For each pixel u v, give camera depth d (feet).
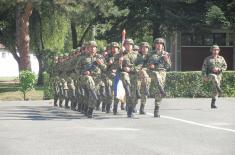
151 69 103.30
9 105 141.79
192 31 219.82
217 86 121.60
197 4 218.38
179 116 103.71
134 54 105.19
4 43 278.87
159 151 62.03
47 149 63.98
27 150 63.36
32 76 176.96
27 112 117.91
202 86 168.45
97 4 212.23
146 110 118.83
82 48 109.29
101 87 114.11
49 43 281.54
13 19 263.08
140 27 230.48
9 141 70.79
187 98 163.63
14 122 95.30
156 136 74.69
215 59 122.52
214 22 208.23
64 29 277.64
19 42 228.43
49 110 124.57
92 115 107.34
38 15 267.18
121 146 65.82
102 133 78.33
